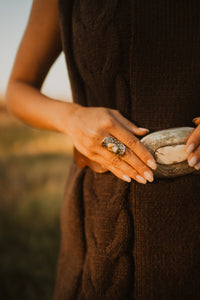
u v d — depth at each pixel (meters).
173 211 0.42
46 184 2.07
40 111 0.48
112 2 0.40
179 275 0.43
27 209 1.64
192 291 0.44
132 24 0.40
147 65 0.41
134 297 0.44
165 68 0.41
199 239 0.43
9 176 2.21
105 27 0.41
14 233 1.42
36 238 1.38
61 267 0.55
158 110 0.42
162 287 0.43
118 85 0.42
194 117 0.42
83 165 0.46
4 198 1.80
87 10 0.42
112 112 0.41
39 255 1.27
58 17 0.46
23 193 1.89
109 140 0.40
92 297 0.43
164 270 0.43
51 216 1.58
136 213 0.42
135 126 0.41
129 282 0.43
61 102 0.47
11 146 3.33
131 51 0.41
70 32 0.45
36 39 0.50
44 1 0.48
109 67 0.42
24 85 0.52
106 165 0.42
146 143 0.41
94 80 0.44
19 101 0.50
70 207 0.48
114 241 0.42
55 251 1.30
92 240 0.45
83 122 0.41
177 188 0.42
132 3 0.40
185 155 0.40
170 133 0.40
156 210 0.42
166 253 0.43
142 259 0.43
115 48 0.41
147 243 0.42
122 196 0.42
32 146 3.36
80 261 0.48
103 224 0.43
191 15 0.40
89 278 0.44
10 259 1.23
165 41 0.40
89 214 0.46
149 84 0.41
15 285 1.09
